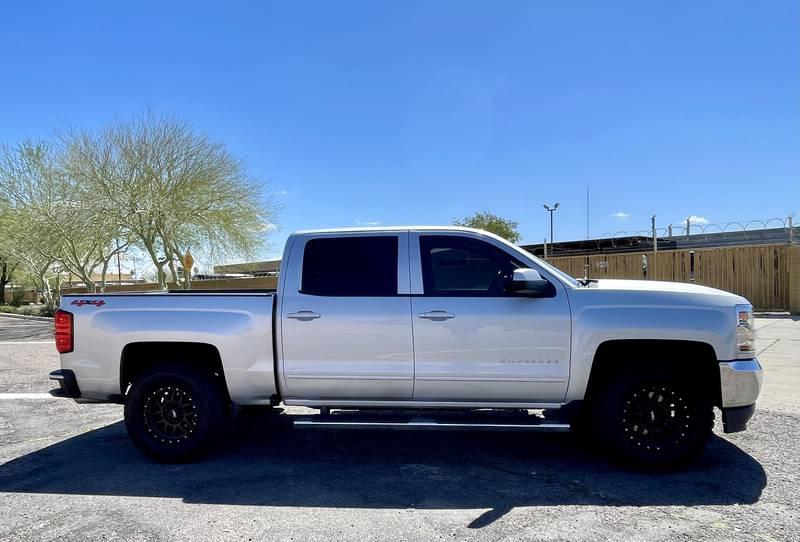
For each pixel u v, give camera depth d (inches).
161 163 989.8
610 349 197.2
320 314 199.2
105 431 252.7
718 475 187.0
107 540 146.8
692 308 188.4
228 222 1048.8
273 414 275.4
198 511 164.1
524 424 190.5
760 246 672.4
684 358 198.1
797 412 260.7
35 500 173.6
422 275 201.0
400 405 200.8
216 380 210.4
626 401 190.4
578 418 228.8
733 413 186.1
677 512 159.3
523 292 191.5
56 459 212.7
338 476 191.9
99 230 992.2
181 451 204.5
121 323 207.5
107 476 194.1
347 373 197.8
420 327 195.2
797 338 474.0
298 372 199.9
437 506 166.1
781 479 182.9
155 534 149.7
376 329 196.5
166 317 205.6
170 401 208.8
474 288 199.6
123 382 210.7
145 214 985.5
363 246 206.8
